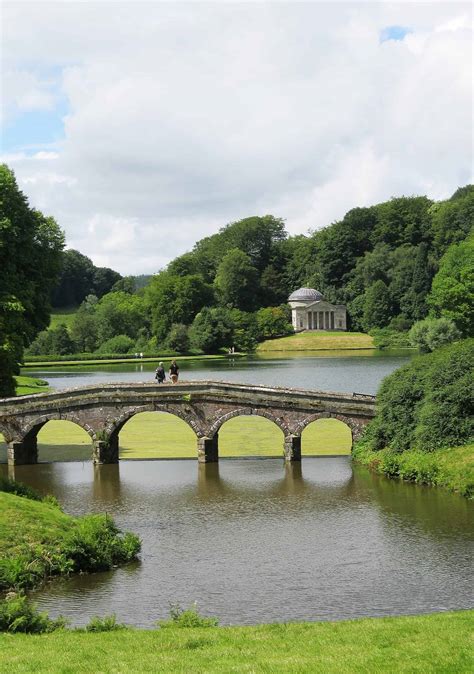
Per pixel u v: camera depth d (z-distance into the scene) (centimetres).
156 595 3153
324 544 3816
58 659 2141
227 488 5125
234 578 3347
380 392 5878
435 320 14788
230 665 2012
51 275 7731
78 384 12519
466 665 1891
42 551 3434
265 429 7488
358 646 2150
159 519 4378
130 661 2103
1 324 6775
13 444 6019
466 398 5194
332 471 5562
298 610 2962
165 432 7369
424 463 5084
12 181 7112
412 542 3797
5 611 2658
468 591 3125
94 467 5891
